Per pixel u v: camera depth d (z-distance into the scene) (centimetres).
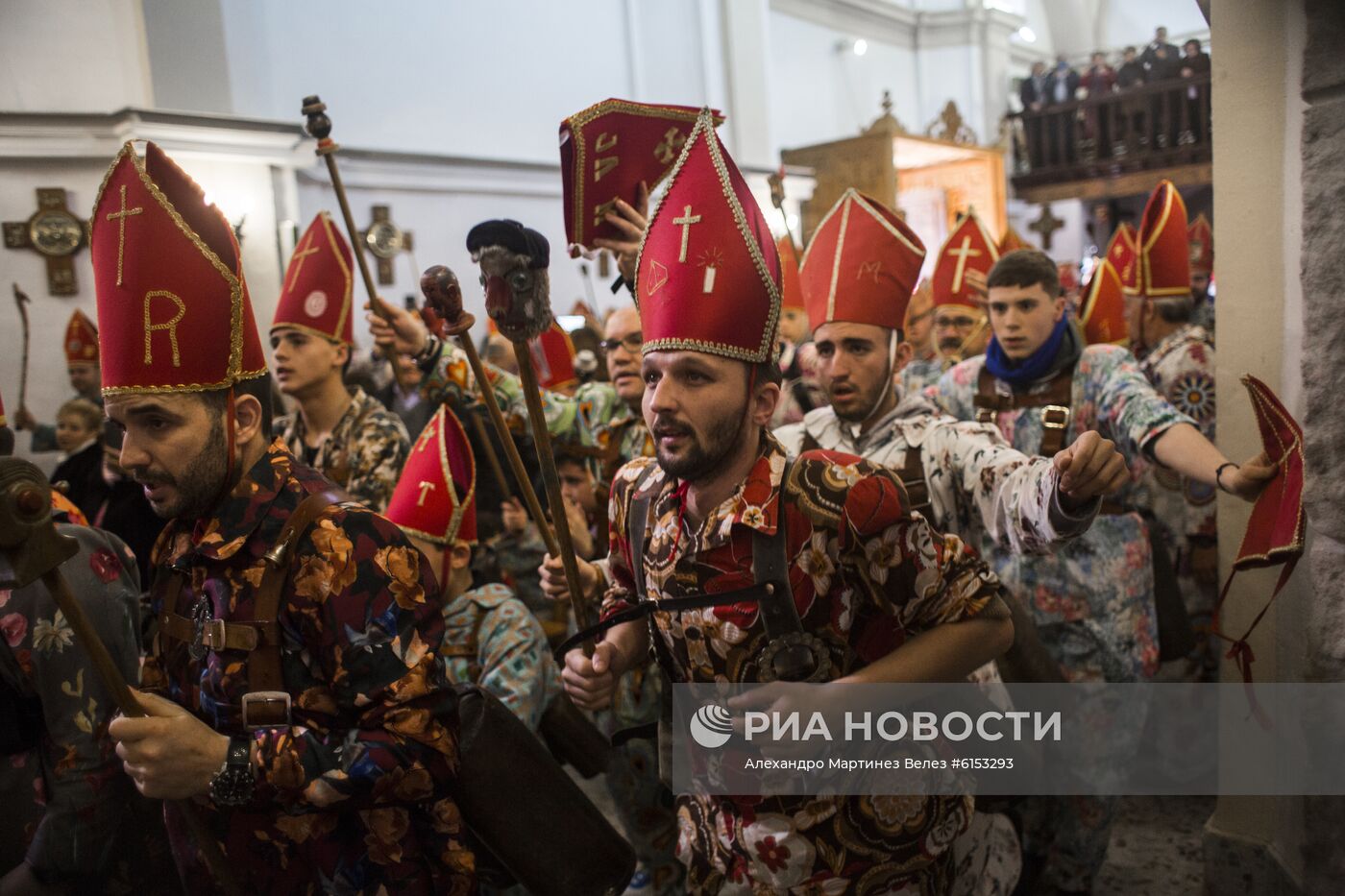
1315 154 173
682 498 145
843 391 218
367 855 144
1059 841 250
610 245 176
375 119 891
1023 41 1848
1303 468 173
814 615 137
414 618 143
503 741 150
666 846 247
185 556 144
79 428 488
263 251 729
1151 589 263
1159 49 1504
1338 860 177
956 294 418
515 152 999
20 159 680
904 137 1291
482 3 973
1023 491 175
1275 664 208
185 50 739
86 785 161
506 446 185
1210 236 570
